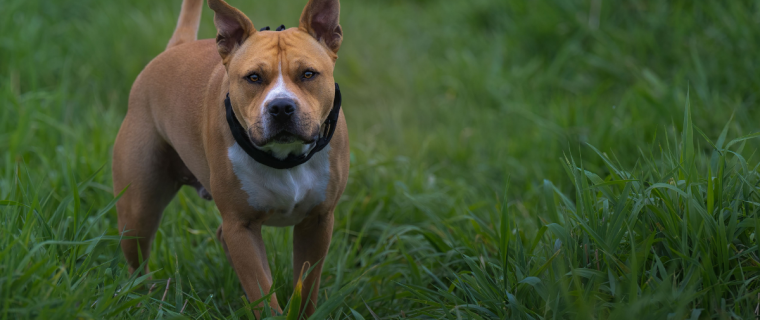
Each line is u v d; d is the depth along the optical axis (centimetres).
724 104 499
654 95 526
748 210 282
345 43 723
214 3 291
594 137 487
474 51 704
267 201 295
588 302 261
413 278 354
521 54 672
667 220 275
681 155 300
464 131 573
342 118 316
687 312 255
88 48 632
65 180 417
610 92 595
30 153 464
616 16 648
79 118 547
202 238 407
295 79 277
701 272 260
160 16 661
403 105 638
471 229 407
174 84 335
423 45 746
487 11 746
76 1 705
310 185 300
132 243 343
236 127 284
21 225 293
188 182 361
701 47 569
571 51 632
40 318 231
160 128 340
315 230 319
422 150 517
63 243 264
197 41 352
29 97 503
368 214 439
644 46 600
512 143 536
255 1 764
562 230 289
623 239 289
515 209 444
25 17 630
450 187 484
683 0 619
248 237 299
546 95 611
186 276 357
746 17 555
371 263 389
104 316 253
